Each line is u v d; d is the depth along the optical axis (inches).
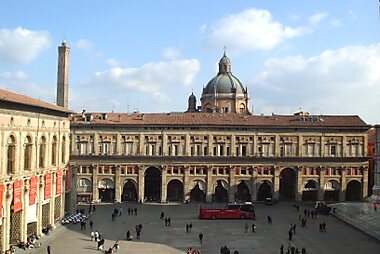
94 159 4520.2
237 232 3280.0
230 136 4571.9
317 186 4596.5
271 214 4001.0
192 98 6653.5
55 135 3373.5
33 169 2876.5
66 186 3764.8
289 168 4630.9
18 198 2635.3
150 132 4544.8
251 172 4571.9
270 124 4576.8
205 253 2684.5
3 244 2481.5
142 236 3127.5
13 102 2466.8
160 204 4483.3
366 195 4606.3
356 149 4621.1
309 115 4899.1
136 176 4537.4
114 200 4542.3
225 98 5831.7
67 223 3481.8
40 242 2851.9
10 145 2576.3
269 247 2844.5
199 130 4559.5
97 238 2965.1
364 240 3053.6
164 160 4537.4
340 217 3816.4
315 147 4598.9
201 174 4557.1
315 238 3105.3
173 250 2743.6
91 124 4505.4
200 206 4288.9
